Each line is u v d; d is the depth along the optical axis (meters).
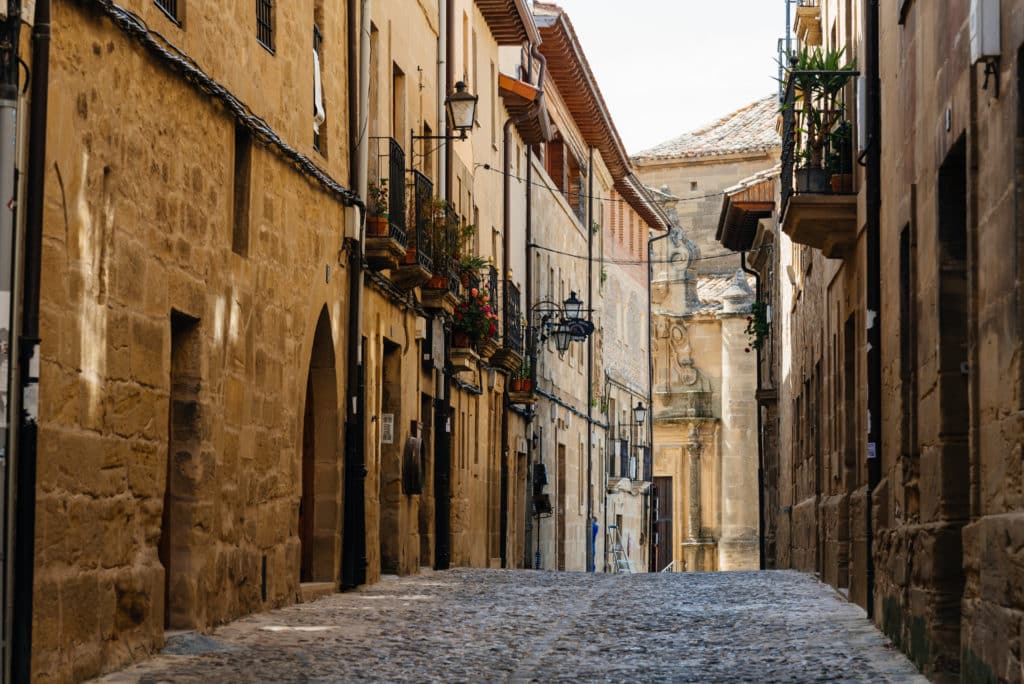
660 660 13.62
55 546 11.49
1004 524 9.75
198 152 15.17
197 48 15.11
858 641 15.14
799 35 32.31
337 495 21.70
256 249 17.41
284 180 18.66
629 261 66.00
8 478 10.50
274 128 18.19
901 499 14.73
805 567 30.45
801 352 32.44
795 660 13.57
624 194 64.25
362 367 22.97
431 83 29.45
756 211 44.66
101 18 12.42
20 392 10.77
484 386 36.25
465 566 33.28
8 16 10.42
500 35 39.47
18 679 10.60
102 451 12.53
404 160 24.62
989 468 10.59
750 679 12.29
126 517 13.12
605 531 57.53
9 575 10.50
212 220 15.66
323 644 14.48
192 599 15.05
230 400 16.33
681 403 75.50
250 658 13.38
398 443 26.56
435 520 30.28
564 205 50.50
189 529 15.10
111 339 12.73
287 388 18.88
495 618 17.64
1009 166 9.88
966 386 12.41
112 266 12.75
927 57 13.33
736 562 74.56
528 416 42.47
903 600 14.06
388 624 16.61
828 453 25.62
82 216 12.05
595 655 14.01
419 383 28.16
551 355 46.75
